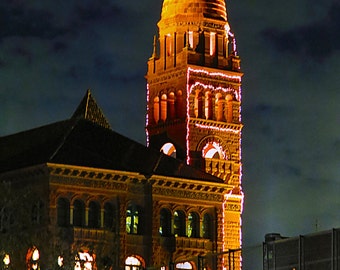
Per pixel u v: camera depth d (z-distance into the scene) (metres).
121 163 143.25
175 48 164.12
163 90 165.12
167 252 144.75
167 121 163.50
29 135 150.88
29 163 139.88
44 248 132.75
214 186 149.00
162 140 163.75
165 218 146.00
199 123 161.75
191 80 161.88
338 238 89.00
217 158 163.62
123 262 140.62
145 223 144.25
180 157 160.75
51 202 136.25
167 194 145.88
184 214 147.00
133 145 148.25
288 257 93.50
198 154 161.00
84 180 139.25
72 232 136.50
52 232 135.00
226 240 161.50
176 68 163.00
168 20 164.88
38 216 137.38
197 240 147.00
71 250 134.25
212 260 142.62
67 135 143.88
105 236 139.25
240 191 163.88
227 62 165.50
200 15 164.00
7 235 133.12
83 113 155.75
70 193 138.12
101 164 140.25
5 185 134.50
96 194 140.00
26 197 134.12
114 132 148.38
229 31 167.88
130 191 143.62
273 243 94.88
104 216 140.50
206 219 149.12
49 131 148.62
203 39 164.00
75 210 138.50
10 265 132.50
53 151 139.12
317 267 90.69
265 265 95.62
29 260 134.50
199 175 149.12
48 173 136.75
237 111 165.25
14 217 135.50
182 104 162.12
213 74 163.88
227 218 162.25
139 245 143.38
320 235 90.94
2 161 146.88
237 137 164.88
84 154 140.62
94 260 137.88
